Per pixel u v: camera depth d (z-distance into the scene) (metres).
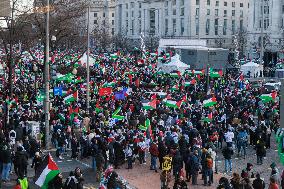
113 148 29.30
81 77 59.50
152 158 29.09
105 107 40.31
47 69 33.22
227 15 162.38
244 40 141.38
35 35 55.78
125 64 84.19
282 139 26.39
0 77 63.78
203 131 32.50
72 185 19.84
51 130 35.09
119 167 29.75
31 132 32.31
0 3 34.44
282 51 118.56
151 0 173.38
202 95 49.53
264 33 129.12
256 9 132.75
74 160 30.84
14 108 38.47
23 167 24.56
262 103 45.94
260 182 21.30
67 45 84.75
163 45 96.62
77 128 33.25
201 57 74.44
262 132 34.78
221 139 33.88
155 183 26.56
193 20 156.25
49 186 18.88
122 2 192.00
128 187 25.64
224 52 76.06
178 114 39.38
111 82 53.81
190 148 28.27
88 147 30.73
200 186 26.16
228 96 48.62
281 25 127.38
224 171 29.53
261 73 81.38
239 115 39.75
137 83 55.62
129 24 187.62
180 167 26.55
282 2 127.25
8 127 32.44
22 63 69.69
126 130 31.91
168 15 165.50
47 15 33.28
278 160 32.19
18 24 48.88
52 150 32.81
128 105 41.84
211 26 159.00
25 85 54.72
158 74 67.56
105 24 185.50
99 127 33.09
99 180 26.14
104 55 104.31
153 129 34.84
